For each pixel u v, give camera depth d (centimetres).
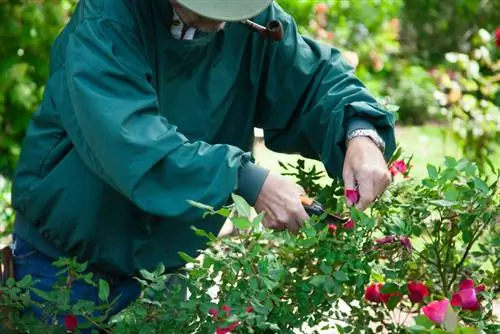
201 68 294
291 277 269
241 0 261
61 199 291
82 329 299
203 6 258
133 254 301
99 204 289
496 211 285
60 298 278
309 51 319
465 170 293
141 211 296
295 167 321
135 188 259
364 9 1084
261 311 250
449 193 279
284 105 318
